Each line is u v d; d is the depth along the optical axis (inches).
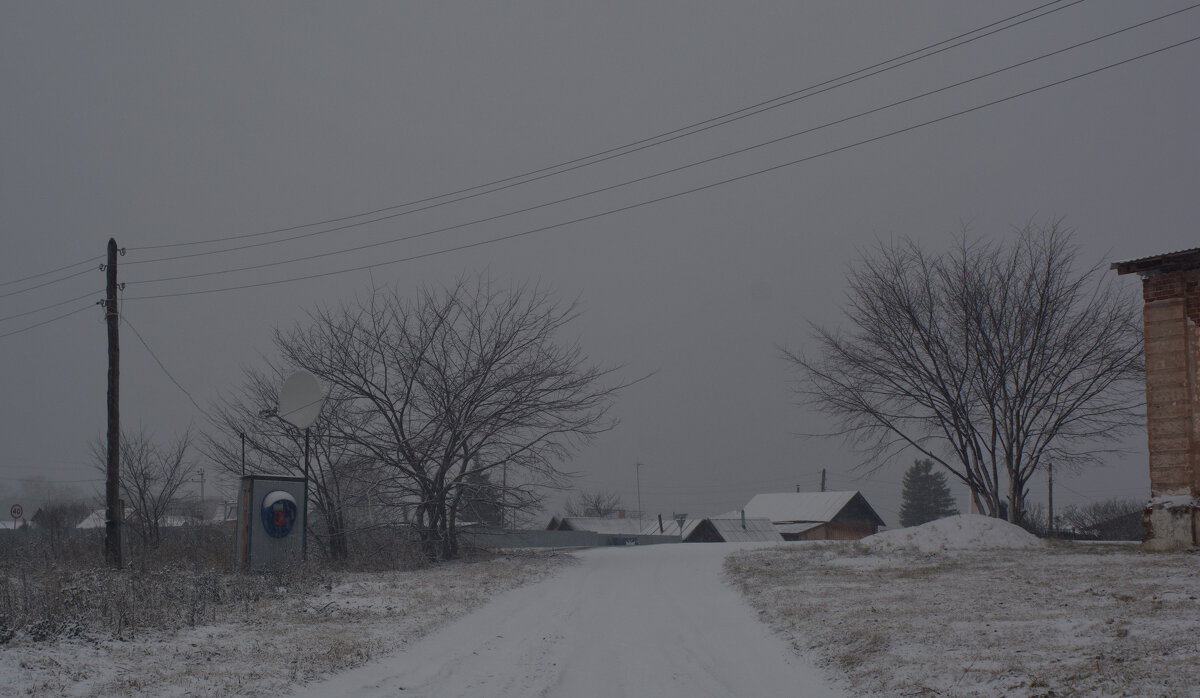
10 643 369.1
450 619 513.7
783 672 373.1
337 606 529.0
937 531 911.0
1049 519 1943.9
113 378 889.5
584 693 335.6
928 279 1197.1
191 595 528.4
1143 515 711.1
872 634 402.6
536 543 1979.6
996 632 382.9
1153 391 711.7
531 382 1013.2
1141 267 717.3
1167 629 348.5
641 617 534.9
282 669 358.0
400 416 1002.1
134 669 344.5
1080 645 341.7
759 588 620.1
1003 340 1141.7
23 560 772.0
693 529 2230.6
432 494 987.9
